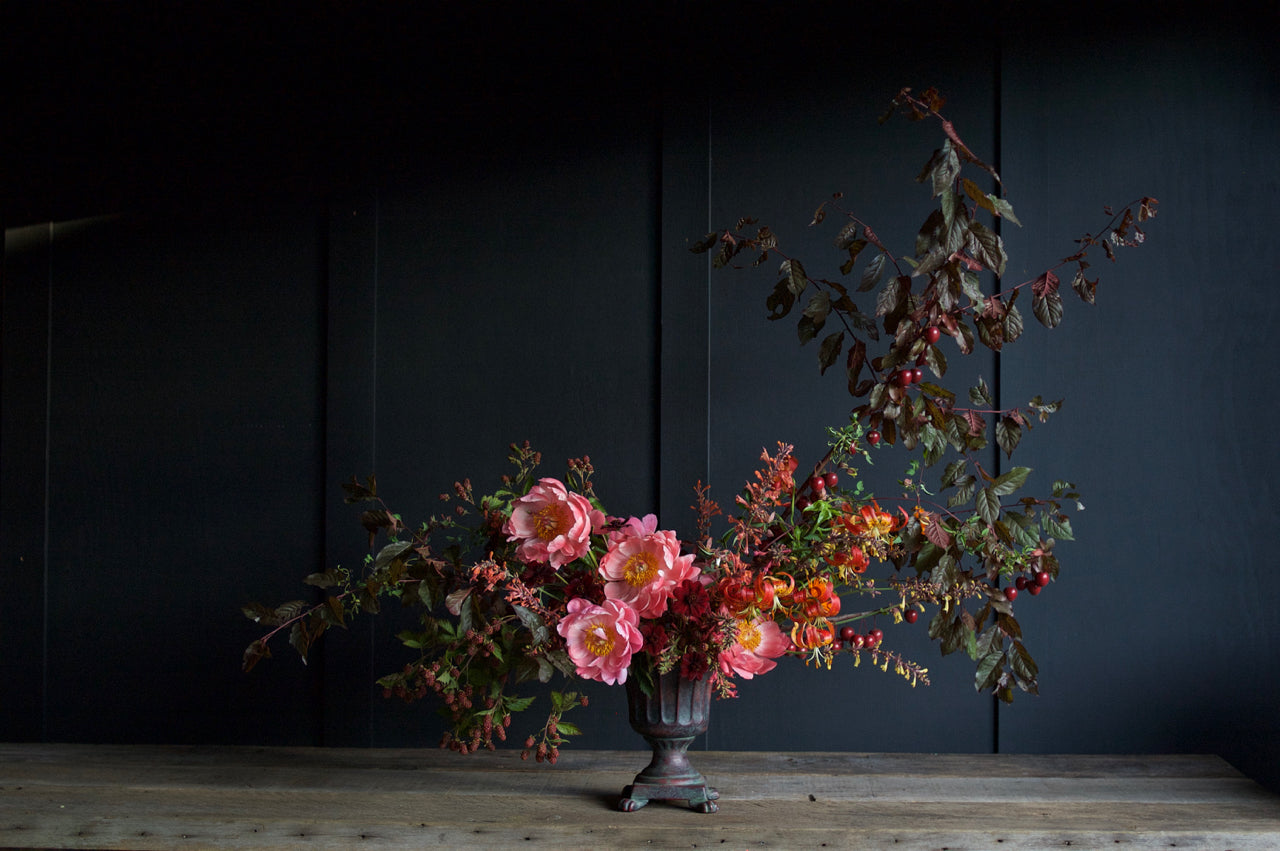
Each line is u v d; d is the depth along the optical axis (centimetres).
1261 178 185
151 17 199
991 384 186
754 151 190
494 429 191
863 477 186
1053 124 187
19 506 195
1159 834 137
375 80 196
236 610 192
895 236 188
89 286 197
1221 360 184
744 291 189
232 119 198
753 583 133
